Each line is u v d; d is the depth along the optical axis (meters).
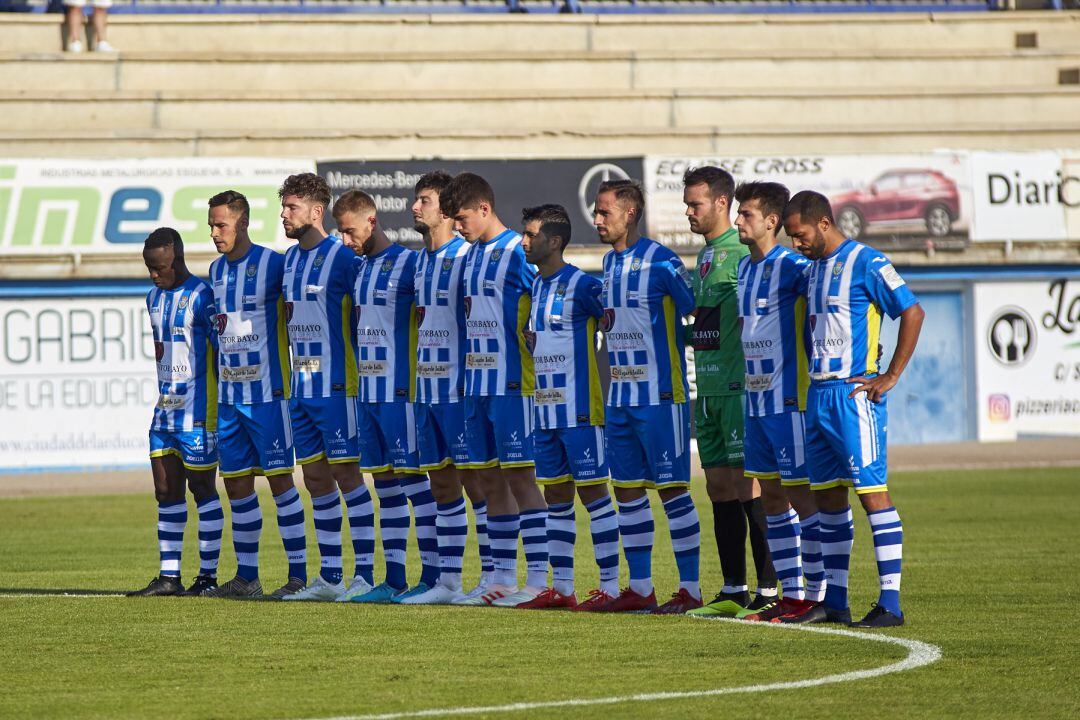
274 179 93.12
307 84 108.00
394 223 94.75
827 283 29.03
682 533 31.88
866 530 51.66
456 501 34.75
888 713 21.33
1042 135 109.19
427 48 113.38
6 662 26.06
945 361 103.38
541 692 22.95
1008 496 63.03
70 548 47.81
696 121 109.12
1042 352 104.56
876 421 28.98
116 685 23.91
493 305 33.19
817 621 29.97
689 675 24.27
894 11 124.44
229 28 110.94
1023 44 119.81
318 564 43.53
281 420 35.31
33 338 89.44
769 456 30.23
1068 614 30.77
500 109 106.81
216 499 36.31
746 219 30.20
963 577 37.41
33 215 89.38
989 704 21.89
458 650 26.94
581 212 97.44
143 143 98.56
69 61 103.75
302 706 22.08
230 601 34.50
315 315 34.78
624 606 32.19
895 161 100.94
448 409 34.03
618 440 31.95
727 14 117.81
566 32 115.00
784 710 21.53
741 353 31.09
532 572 33.69
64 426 89.81
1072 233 103.88
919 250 101.25
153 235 35.78
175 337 35.66
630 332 31.61
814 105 110.25
